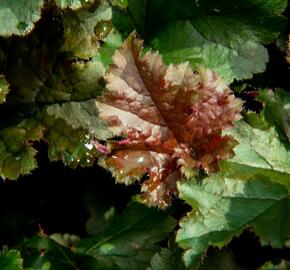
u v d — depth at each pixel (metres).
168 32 0.78
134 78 0.72
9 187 0.81
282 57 0.79
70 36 0.75
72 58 0.75
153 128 0.73
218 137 0.73
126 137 0.74
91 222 0.81
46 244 0.77
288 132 0.75
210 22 0.77
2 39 0.75
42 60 0.76
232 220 0.71
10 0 0.73
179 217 0.77
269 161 0.74
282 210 0.72
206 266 0.74
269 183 0.73
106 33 0.75
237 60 0.77
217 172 0.72
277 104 0.75
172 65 0.72
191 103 0.72
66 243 0.79
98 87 0.75
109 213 0.81
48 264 0.76
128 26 0.79
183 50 0.78
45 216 0.82
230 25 0.77
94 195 0.82
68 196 0.82
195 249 0.71
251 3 0.76
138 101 0.73
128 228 0.77
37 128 0.76
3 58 0.76
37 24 0.75
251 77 0.77
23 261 0.76
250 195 0.72
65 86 0.76
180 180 0.73
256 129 0.74
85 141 0.75
